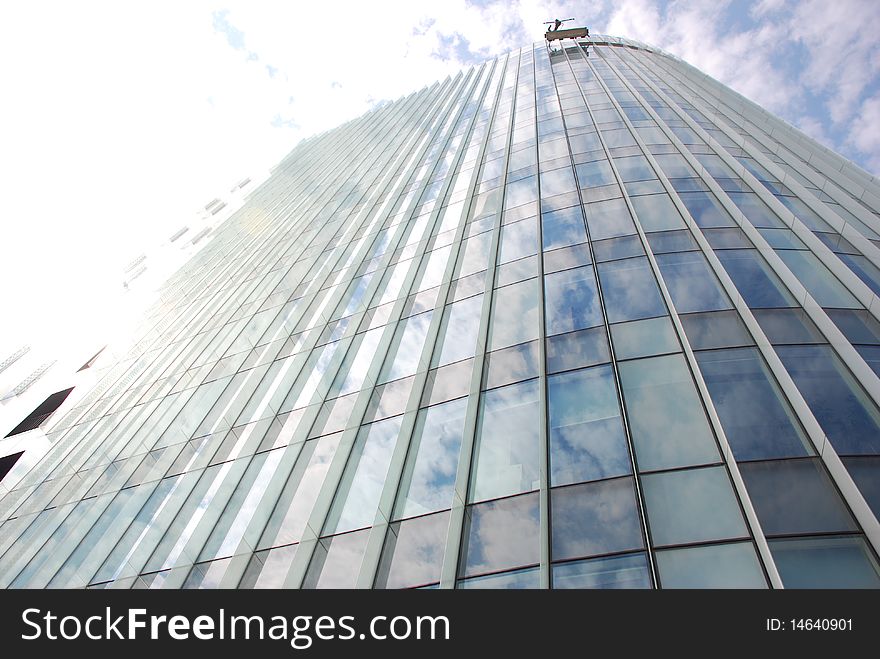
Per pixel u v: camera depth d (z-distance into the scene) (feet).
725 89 114.21
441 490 36.40
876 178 70.85
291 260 105.19
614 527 27.78
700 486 27.84
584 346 41.29
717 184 59.41
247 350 78.13
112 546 51.85
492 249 62.08
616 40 176.96
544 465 33.04
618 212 58.59
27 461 87.15
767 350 34.58
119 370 107.86
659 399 34.01
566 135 88.07
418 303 61.77
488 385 42.75
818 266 43.47
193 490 53.62
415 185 102.58
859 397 30.27
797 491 25.91
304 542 38.27
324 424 51.60
